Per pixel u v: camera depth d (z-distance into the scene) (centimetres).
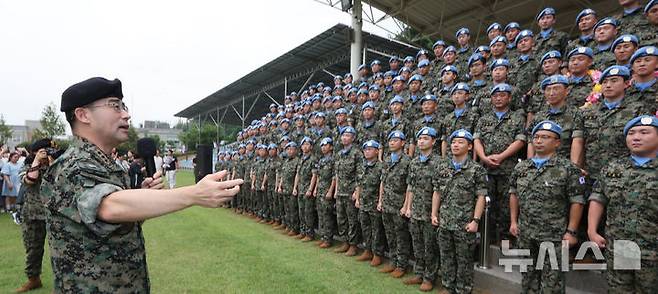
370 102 680
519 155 465
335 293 416
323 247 622
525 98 492
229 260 536
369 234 546
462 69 709
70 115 160
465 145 406
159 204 130
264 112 2945
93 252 148
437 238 423
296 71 1877
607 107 377
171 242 636
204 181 131
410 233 475
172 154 1429
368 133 667
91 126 159
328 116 851
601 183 322
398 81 690
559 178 335
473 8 1110
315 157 703
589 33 524
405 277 474
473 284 398
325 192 637
